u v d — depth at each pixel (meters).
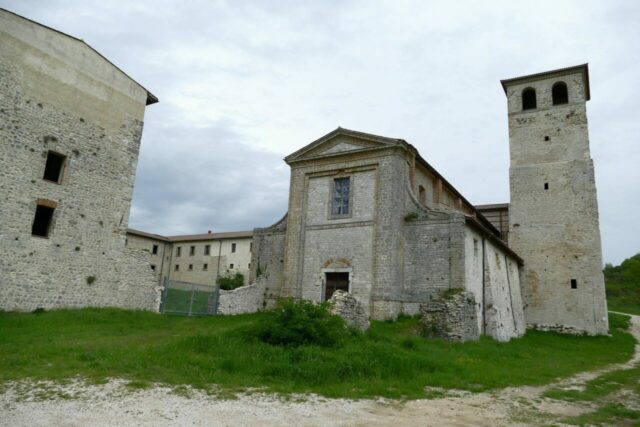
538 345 27.50
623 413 9.85
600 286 34.91
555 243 37.12
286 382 10.66
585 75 40.16
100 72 25.27
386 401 9.71
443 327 21.52
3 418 7.24
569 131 38.75
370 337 17.30
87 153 24.09
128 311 23.39
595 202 36.44
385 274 26.16
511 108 41.53
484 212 49.03
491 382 12.69
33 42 21.97
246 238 59.78
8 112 20.67
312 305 15.38
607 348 28.38
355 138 29.59
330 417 8.14
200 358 12.00
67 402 8.24
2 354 11.96
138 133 27.25
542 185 38.69
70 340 14.72
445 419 8.54
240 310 30.03
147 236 62.72
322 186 30.45
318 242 29.47
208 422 7.46
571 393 11.84
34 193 21.44
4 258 20.05
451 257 25.12
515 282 35.28
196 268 62.72
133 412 7.80
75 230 23.12
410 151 28.83
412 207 27.53
